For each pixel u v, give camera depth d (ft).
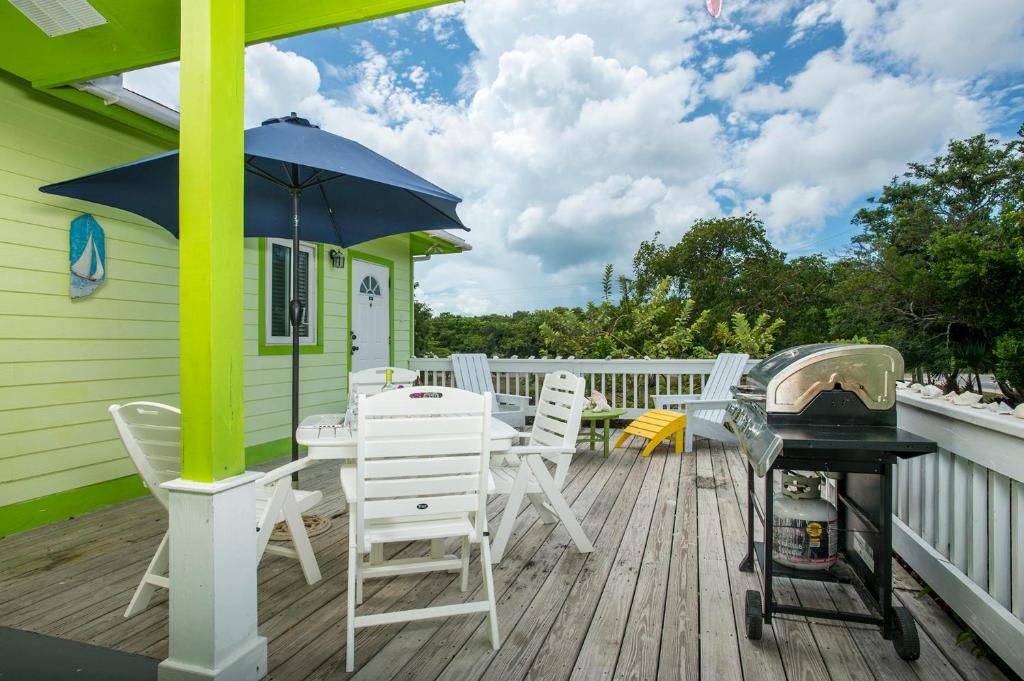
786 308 73.92
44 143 12.48
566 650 7.13
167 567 9.18
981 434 7.13
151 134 14.82
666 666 6.77
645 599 8.52
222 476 6.34
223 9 6.43
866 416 7.27
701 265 83.61
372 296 25.22
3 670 6.65
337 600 8.54
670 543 10.91
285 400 19.81
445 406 7.27
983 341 45.14
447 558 9.27
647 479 16.08
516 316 54.13
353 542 7.33
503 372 27.22
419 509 7.18
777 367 7.93
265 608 8.27
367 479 7.04
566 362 25.57
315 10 8.89
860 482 8.09
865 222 81.51
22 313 12.00
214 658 6.07
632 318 35.47
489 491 8.30
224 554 6.23
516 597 8.61
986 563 7.25
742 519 12.42
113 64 11.04
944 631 7.58
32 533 11.64
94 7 9.26
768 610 7.20
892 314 50.67
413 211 13.91
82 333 13.20
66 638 7.43
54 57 10.85
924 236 66.33
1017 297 42.91
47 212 12.50
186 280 6.36
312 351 21.18
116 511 13.17
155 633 7.57
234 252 6.58
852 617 6.99
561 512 10.29
